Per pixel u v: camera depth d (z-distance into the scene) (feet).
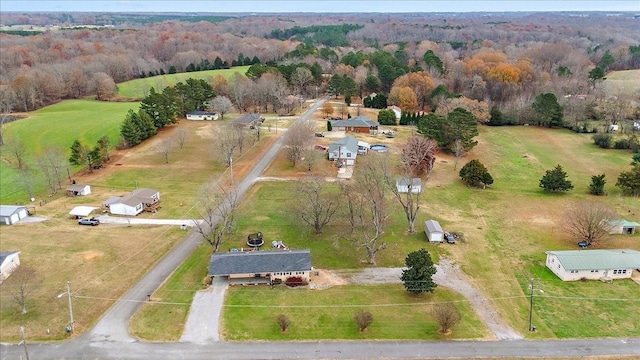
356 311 176.24
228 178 313.12
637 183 290.35
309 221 241.96
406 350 156.76
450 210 270.87
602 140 402.31
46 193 292.40
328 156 347.36
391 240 232.94
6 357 151.94
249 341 160.66
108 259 210.59
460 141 356.18
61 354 153.69
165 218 254.47
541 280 199.72
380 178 263.70
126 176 319.68
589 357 153.79
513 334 165.07
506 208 275.39
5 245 221.05
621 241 233.35
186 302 181.27
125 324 168.45
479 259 216.74
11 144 354.74
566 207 275.59
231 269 193.67
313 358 153.07
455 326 168.45
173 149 372.99
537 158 373.61
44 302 179.32
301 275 194.18
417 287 183.32
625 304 182.80
